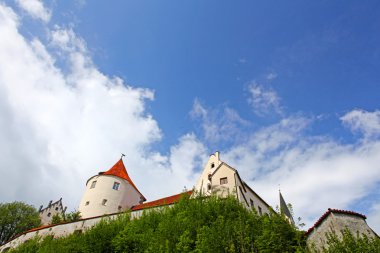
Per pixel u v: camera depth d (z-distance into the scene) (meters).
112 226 27.41
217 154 41.94
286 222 19.97
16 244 39.38
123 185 51.44
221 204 26.64
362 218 19.61
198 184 40.19
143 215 29.50
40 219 60.62
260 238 17.75
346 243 15.45
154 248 19.66
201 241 18.39
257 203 40.22
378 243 15.02
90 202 47.19
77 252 23.69
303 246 18.33
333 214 19.23
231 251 16.75
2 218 54.50
